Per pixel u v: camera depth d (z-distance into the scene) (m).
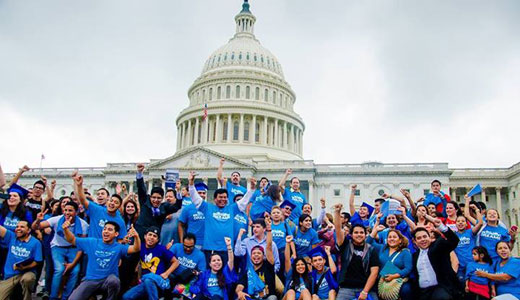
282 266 15.52
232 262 14.45
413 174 78.81
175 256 14.62
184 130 104.12
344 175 80.75
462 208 18.86
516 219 77.00
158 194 16.02
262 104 100.19
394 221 15.61
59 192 90.94
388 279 13.03
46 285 15.55
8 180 92.12
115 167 88.00
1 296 14.00
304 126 111.69
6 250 15.20
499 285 13.34
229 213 16.03
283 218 16.48
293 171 79.88
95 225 14.74
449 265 12.85
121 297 14.04
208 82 105.69
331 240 16.17
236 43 113.06
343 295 13.32
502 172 81.06
